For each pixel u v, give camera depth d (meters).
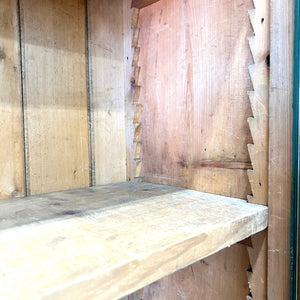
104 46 1.07
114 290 0.39
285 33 0.67
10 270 0.38
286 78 0.67
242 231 0.63
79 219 0.61
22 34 0.86
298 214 0.67
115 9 1.10
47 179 0.92
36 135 0.90
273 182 0.70
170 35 0.98
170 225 0.57
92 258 0.42
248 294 0.79
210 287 0.89
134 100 1.11
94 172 1.05
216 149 0.86
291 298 0.68
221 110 0.84
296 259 0.67
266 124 0.72
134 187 1.00
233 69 0.81
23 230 0.55
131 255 0.43
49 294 0.33
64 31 0.96
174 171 1.00
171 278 1.01
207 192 0.89
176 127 0.98
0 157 0.82
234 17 0.80
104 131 1.08
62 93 0.96
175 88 0.97
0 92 0.82
